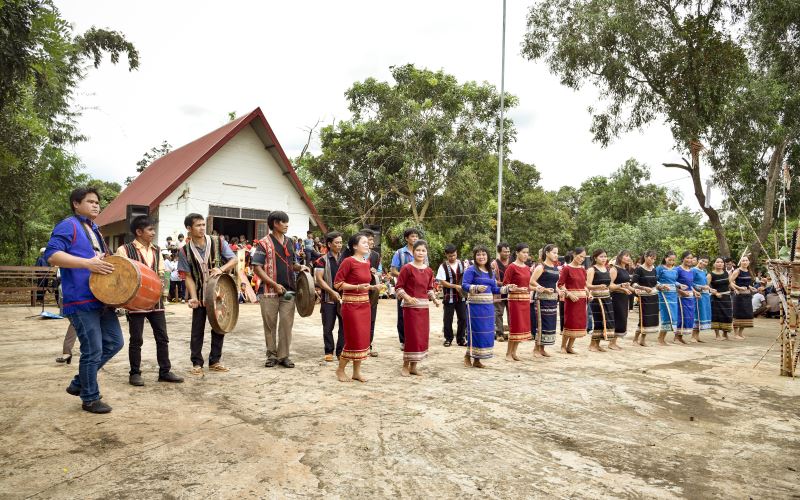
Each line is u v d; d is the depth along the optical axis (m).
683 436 4.33
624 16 17.31
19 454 3.63
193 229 6.13
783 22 17.88
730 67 16.84
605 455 3.84
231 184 19.12
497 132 28.92
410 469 3.48
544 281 8.25
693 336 11.48
